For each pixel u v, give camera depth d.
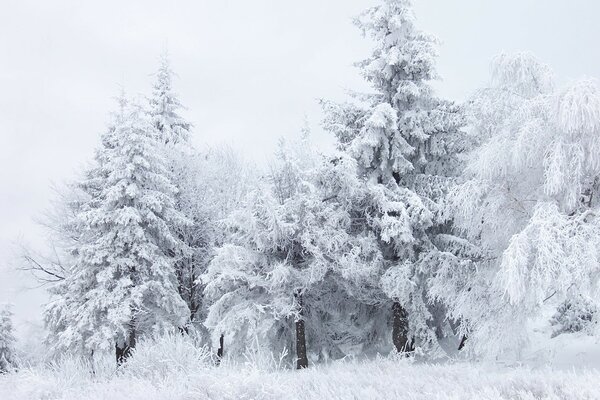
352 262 16.00
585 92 10.98
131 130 19.39
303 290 16.80
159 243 20.39
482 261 15.91
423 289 17.36
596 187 12.37
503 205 13.64
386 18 18.20
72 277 18.86
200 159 26.08
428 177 17.78
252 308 16.86
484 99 15.20
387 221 16.11
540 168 12.64
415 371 8.02
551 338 18.33
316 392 6.31
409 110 18.09
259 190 17.22
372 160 18.27
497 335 13.54
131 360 8.74
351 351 19.34
